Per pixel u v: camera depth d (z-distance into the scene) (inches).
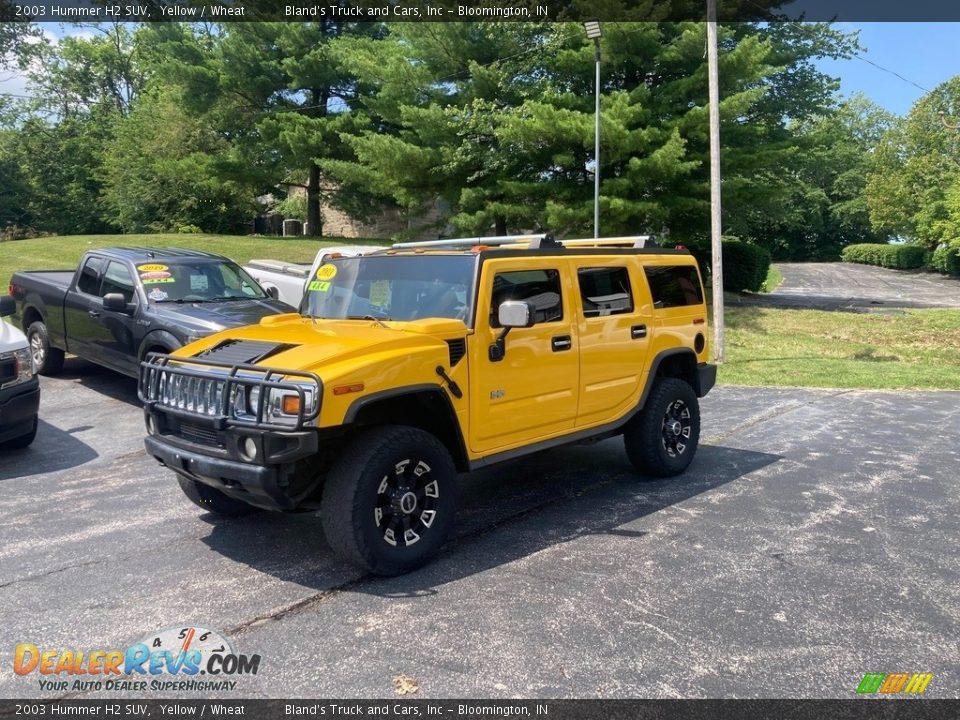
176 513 230.4
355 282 224.7
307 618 161.9
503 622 159.5
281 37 1114.1
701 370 283.6
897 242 2701.8
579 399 229.8
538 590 175.0
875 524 219.6
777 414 387.5
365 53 887.1
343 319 218.1
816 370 539.8
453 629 156.6
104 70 2089.1
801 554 196.4
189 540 208.1
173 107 1381.6
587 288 234.4
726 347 667.4
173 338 334.0
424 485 188.4
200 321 336.5
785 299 1112.2
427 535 187.3
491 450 206.7
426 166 813.2
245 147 1243.8
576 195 800.9
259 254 989.8
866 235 2738.7
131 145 1467.8
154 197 1425.9
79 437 325.4
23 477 269.1
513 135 746.2
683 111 801.6
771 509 233.3
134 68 2084.2
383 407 192.5
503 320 194.4
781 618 161.2
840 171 2719.0
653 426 258.4
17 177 1770.4
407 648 149.1
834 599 170.1
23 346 291.4
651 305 258.1
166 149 1364.4
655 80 844.0
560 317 223.5
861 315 878.4
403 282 214.5
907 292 1321.4
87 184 1800.0
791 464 288.0
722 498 244.5
